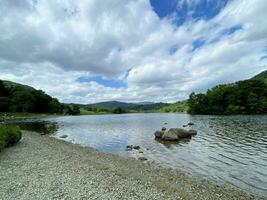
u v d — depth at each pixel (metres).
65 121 100.94
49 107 172.50
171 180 17.27
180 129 42.06
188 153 28.16
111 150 31.47
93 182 15.05
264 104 114.00
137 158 25.66
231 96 123.06
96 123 88.06
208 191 15.10
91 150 30.62
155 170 20.28
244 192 15.20
